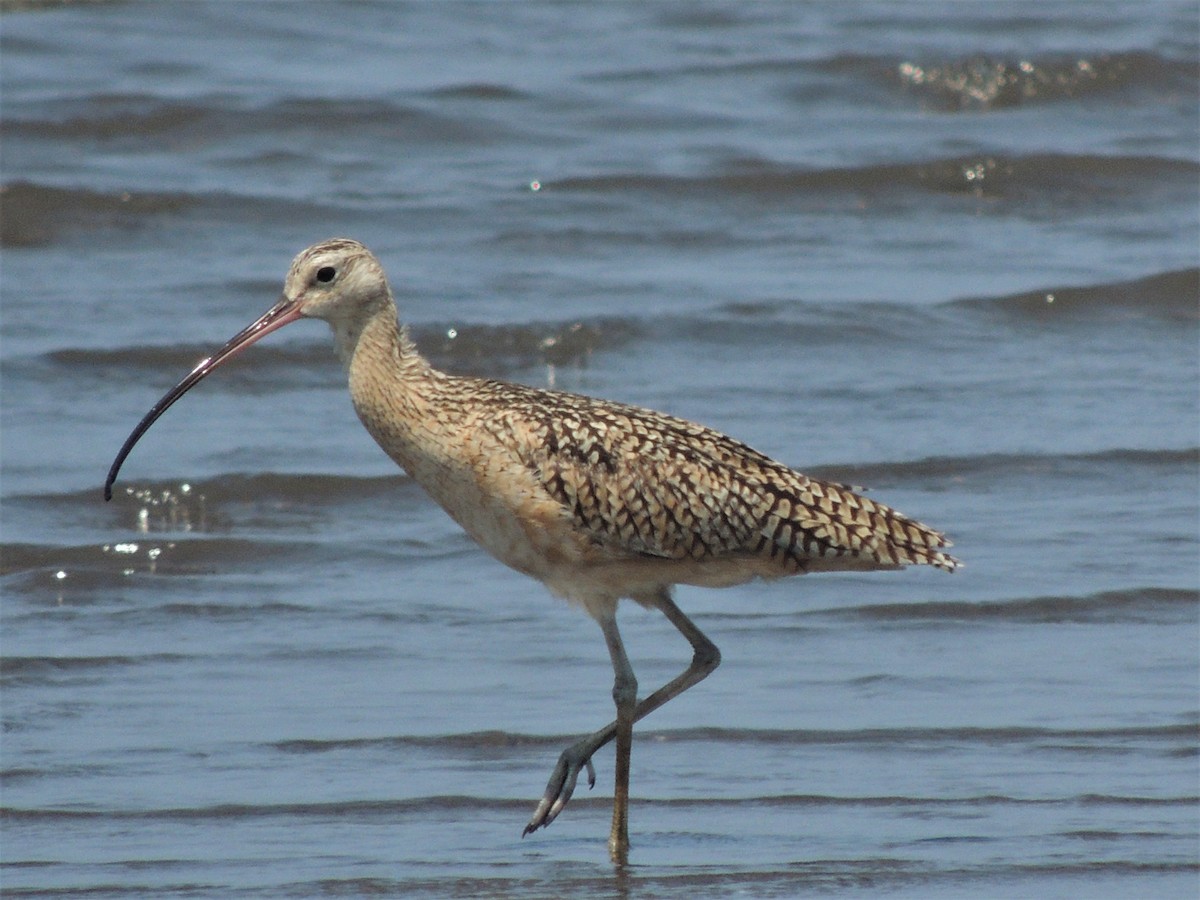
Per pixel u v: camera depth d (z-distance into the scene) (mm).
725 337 19656
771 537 10164
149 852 9703
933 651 12625
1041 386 18406
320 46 29688
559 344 19391
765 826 10125
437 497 10523
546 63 29234
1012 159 25172
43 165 24547
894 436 16922
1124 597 13477
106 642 12789
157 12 30344
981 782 10648
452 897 9227
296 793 10500
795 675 12250
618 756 10102
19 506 15383
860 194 24656
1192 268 21188
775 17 31641
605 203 23844
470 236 22719
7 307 19984
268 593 13812
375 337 10422
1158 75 28844
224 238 22531
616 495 10102
